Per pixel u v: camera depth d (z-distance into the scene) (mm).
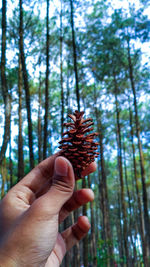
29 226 1023
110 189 19531
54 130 10383
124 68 9031
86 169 1471
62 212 1714
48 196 1083
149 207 17766
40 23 7434
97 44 8539
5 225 1084
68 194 1121
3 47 3859
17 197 1226
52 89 10148
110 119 11484
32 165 3908
